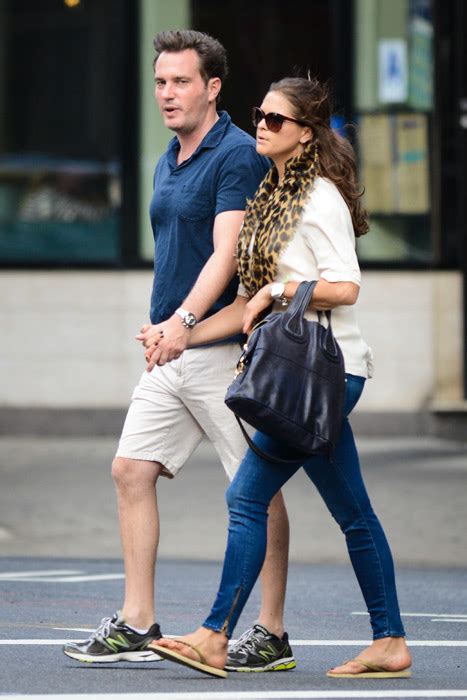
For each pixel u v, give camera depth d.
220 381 15.29
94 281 41.41
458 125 41.12
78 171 41.72
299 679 14.48
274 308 14.31
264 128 14.24
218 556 26.34
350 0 41.03
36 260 41.66
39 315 41.56
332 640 17.34
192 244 15.41
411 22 41.12
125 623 15.06
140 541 15.23
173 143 15.91
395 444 40.00
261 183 14.69
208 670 13.86
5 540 27.78
